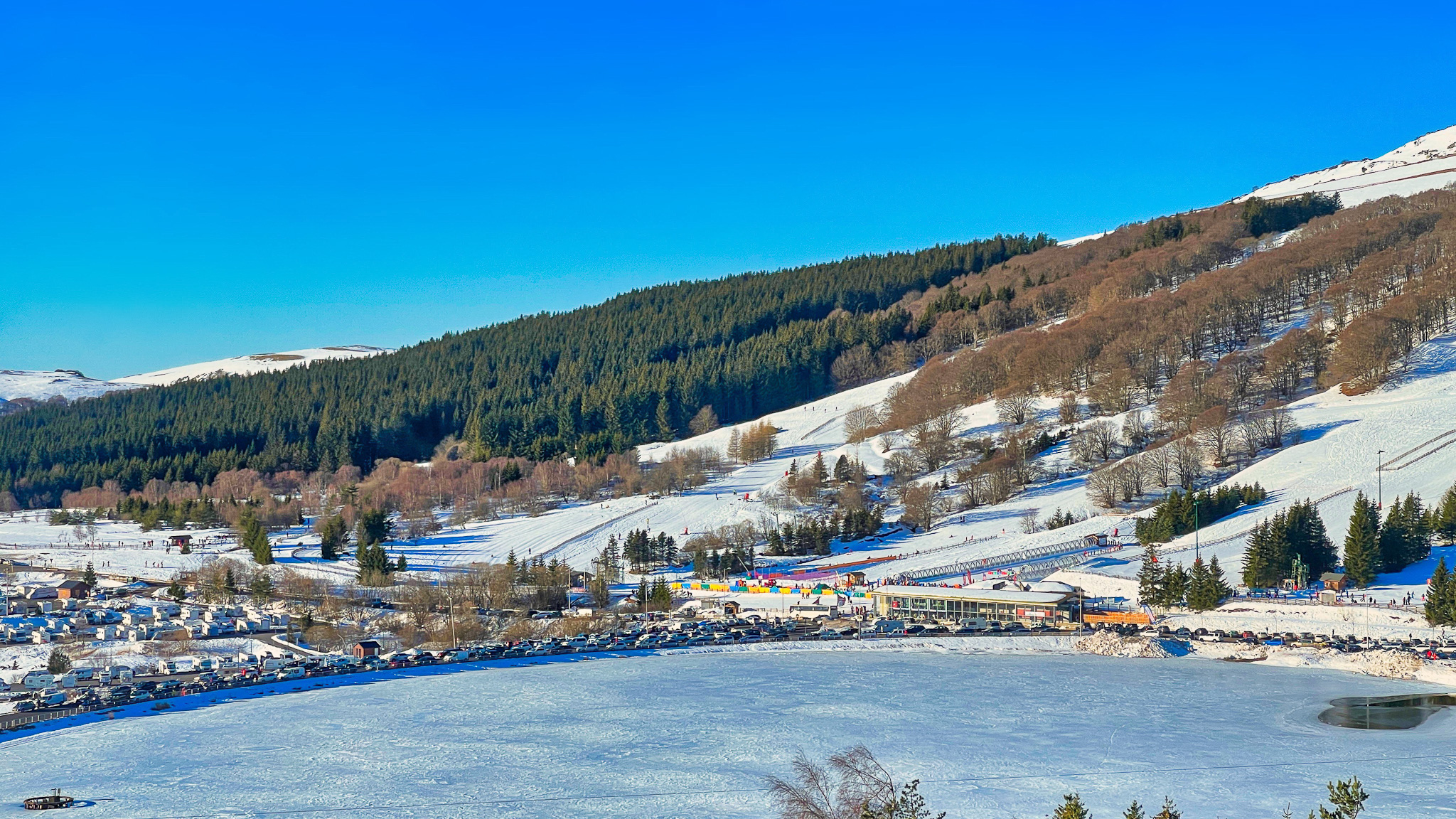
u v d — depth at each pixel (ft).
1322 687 479.00
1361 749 385.09
